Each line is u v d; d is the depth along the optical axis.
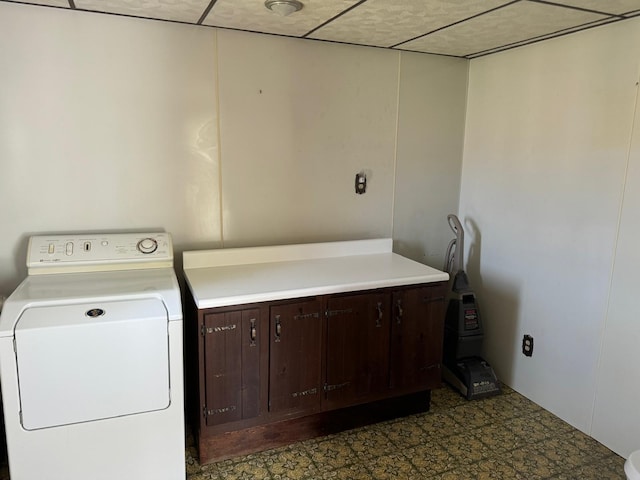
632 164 2.33
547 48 2.75
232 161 2.79
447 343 3.23
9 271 2.44
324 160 3.04
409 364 2.74
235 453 2.43
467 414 2.87
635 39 2.29
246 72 2.73
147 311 2.00
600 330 2.54
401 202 3.34
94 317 1.92
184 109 2.63
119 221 2.60
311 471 2.34
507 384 3.21
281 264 2.87
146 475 2.09
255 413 2.40
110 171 2.54
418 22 2.46
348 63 2.99
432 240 3.50
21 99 2.33
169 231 2.72
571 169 2.65
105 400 1.95
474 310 3.16
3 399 1.82
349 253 3.14
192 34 2.58
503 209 3.14
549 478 2.31
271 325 2.34
